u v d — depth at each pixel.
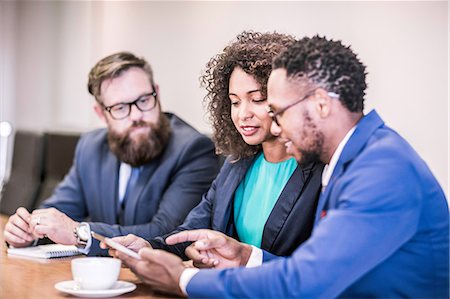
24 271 1.88
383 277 1.49
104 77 2.62
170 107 3.75
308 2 2.92
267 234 1.92
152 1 3.89
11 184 4.04
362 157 1.49
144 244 1.93
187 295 1.52
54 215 2.18
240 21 3.28
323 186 1.66
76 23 4.65
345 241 1.39
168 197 2.55
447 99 2.40
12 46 5.44
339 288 1.40
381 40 2.62
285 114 1.54
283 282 1.40
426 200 1.50
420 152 2.49
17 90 5.44
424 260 1.51
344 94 1.51
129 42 4.09
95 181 2.81
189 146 2.63
